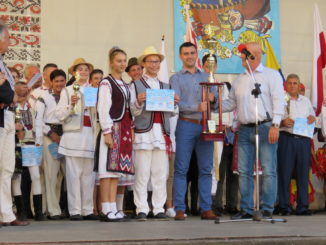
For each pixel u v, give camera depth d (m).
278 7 11.00
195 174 8.64
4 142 6.66
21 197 7.61
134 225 6.47
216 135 7.18
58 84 8.20
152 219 7.43
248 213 7.18
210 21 10.68
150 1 10.50
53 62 10.02
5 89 6.16
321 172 9.93
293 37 11.05
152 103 7.23
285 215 8.88
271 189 7.07
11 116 6.66
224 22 10.74
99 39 10.26
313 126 9.09
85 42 10.18
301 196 9.07
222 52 10.71
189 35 10.17
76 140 7.80
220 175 9.21
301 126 8.95
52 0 10.09
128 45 10.37
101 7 10.30
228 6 10.78
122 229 5.96
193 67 7.64
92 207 7.96
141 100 7.20
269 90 7.07
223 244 5.01
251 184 7.20
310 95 10.60
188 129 7.37
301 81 11.05
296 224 6.46
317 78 10.34
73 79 8.35
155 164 7.51
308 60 11.09
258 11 10.91
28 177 8.26
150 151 7.46
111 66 7.29
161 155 7.49
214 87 7.64
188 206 9.02
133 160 7.39
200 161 7.51
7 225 6.71
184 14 10.59
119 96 7.16
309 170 9.50
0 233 5.65
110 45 10.30
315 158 9.94
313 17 10.95
